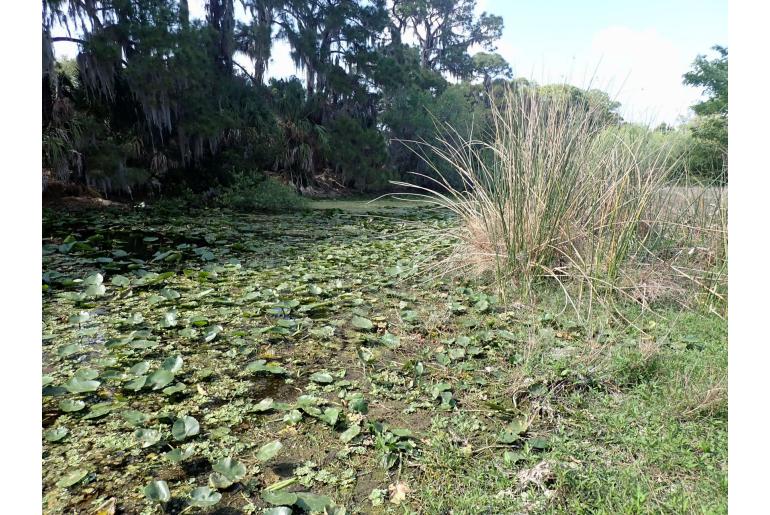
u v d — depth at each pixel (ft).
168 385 7.11
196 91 32.35
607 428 6.12
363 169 47.06
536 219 11.50
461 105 57.06
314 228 22.48
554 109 11.97
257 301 11.02
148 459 5.46
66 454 5.48
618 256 10.76
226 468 5.19
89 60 28.35
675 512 4.55
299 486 5.11
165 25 29.94
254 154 38.19
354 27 48.42
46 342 8.46
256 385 7.31
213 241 18.37
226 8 38.86
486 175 12.75
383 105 56.54
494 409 6.68
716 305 10.21
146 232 20.10
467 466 5.46
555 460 5.42
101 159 27.89
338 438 5.98
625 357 7.68
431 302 11.37
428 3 81.61
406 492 5.02
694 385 6.71
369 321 9.70
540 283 11.57
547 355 8.11
